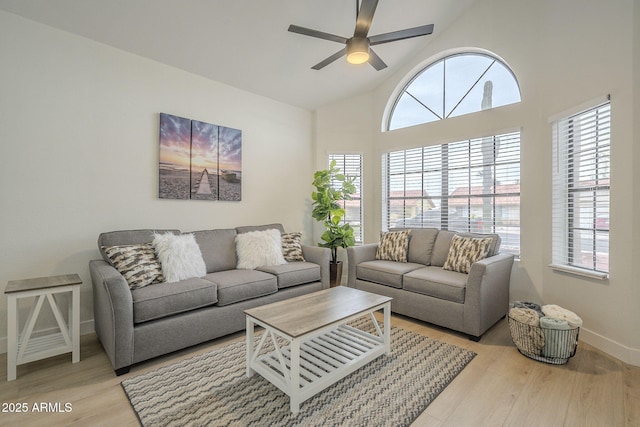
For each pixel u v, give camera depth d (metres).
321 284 3.42
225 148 3.65
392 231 3.97
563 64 2.75
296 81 3.89
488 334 2.73
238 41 3.05
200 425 1.59
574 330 2.18
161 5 2.50
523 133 3.16
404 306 3.07
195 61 3.22
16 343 2.00
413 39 3.73
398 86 4.30
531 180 3.11
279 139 4.27
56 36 2.56
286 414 1.68
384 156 4.50
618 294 2.27
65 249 2.62
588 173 2.59
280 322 1.86
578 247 2.70
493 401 1.79
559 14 2.79
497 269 2.81
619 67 2.25
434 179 4.00
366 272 3.44
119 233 2.68
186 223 3.36
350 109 4.59
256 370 1.98
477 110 3.62
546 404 1.76
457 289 2.67
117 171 2.88
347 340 2.40
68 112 2.62
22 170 2.42
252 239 3.36
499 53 3.33
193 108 3.41
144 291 2.25
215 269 3.13
